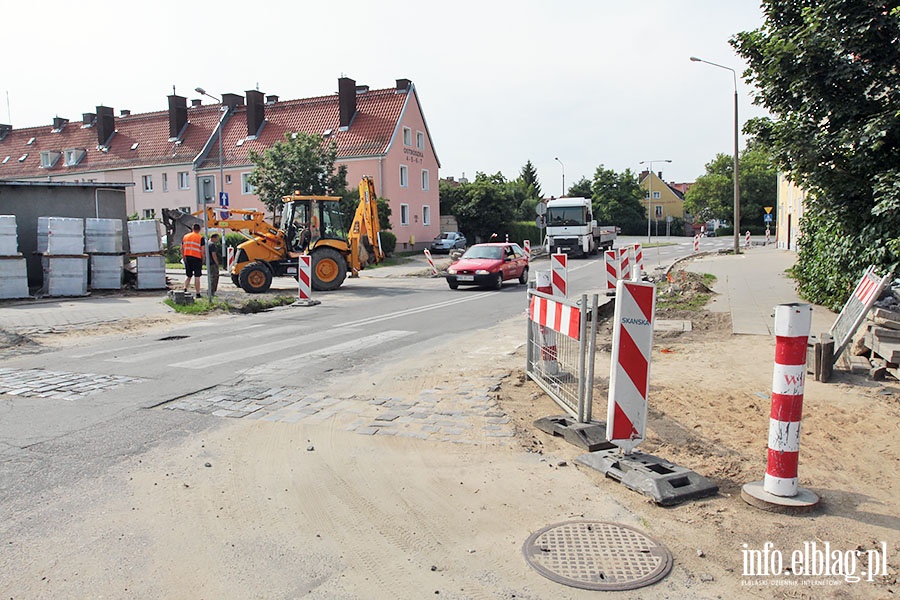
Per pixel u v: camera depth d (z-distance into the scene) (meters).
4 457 5.05
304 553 3.59
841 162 10.06
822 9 9.52
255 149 45.97
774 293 15.53
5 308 14.94
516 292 19.53
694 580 3.30
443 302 16.83
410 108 46.62
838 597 3.15
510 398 6.79
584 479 4.61
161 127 51.12
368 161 43.34
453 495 4.35
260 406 6.52
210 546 3.67
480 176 58.62
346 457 5.07
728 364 8.28
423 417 6.09
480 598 3.16
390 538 3.77
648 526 3.88
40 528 3.87
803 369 4.05
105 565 3.46
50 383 7.51
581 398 5.56
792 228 34.06
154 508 4.16
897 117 9.04
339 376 7.89
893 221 9.76
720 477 4.60
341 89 45.16
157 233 19.39
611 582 3.27
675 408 6.27
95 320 13.16
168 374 8.01
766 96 10.46
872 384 7.00
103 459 5.02
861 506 4.10
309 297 16.56
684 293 15.66
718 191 81.38
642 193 88.50
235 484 4.55
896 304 8.27
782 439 4.09
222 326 12.45
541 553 3.57
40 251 17.58
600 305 12.37
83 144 53.06
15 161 54.50
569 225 36.38
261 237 19.52
